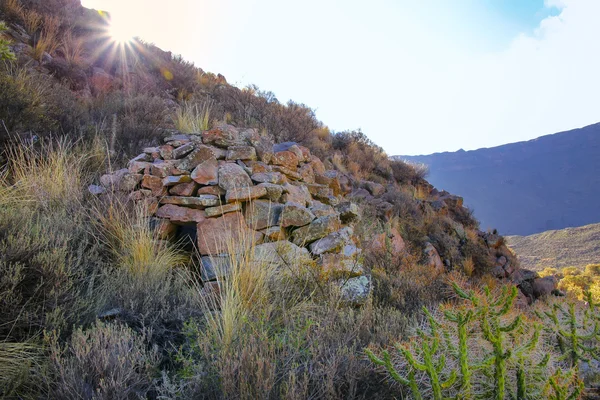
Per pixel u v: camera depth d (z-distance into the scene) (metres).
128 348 2.33
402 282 4.12
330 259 3.80
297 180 5.48
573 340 2.50
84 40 10.02
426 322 3.06
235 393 2.05
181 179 4.40
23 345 2.24
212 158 4.60
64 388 1.98
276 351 2.50
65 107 6.40
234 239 3.96
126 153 6.02
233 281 3.17
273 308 3.12
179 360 2.38
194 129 6.81
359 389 2.26
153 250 3.77
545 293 10.95
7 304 2.31
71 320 2.57
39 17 9.20
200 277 3.77
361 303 3.49
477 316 1.92
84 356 2.11
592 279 17.83
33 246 2.75
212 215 4.12
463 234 11.19
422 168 16.28
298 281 3.52
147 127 6.58
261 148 5.17
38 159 4.78
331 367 2.20
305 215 4.19
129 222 3.98
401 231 8.99
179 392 2.12
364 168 13.29
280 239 4.07
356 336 2.74
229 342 2.52
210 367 2.27
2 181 4.19
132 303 2.84
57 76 8.18
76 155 5.26
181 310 3.00
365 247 5.14
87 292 2.95
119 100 7.74
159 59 11.41
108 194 4.29
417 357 2.18
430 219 10.79
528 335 2.47
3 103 4.87
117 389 1.98
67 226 3.66
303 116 13.08
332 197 5.66
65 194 4.27
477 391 1.97
